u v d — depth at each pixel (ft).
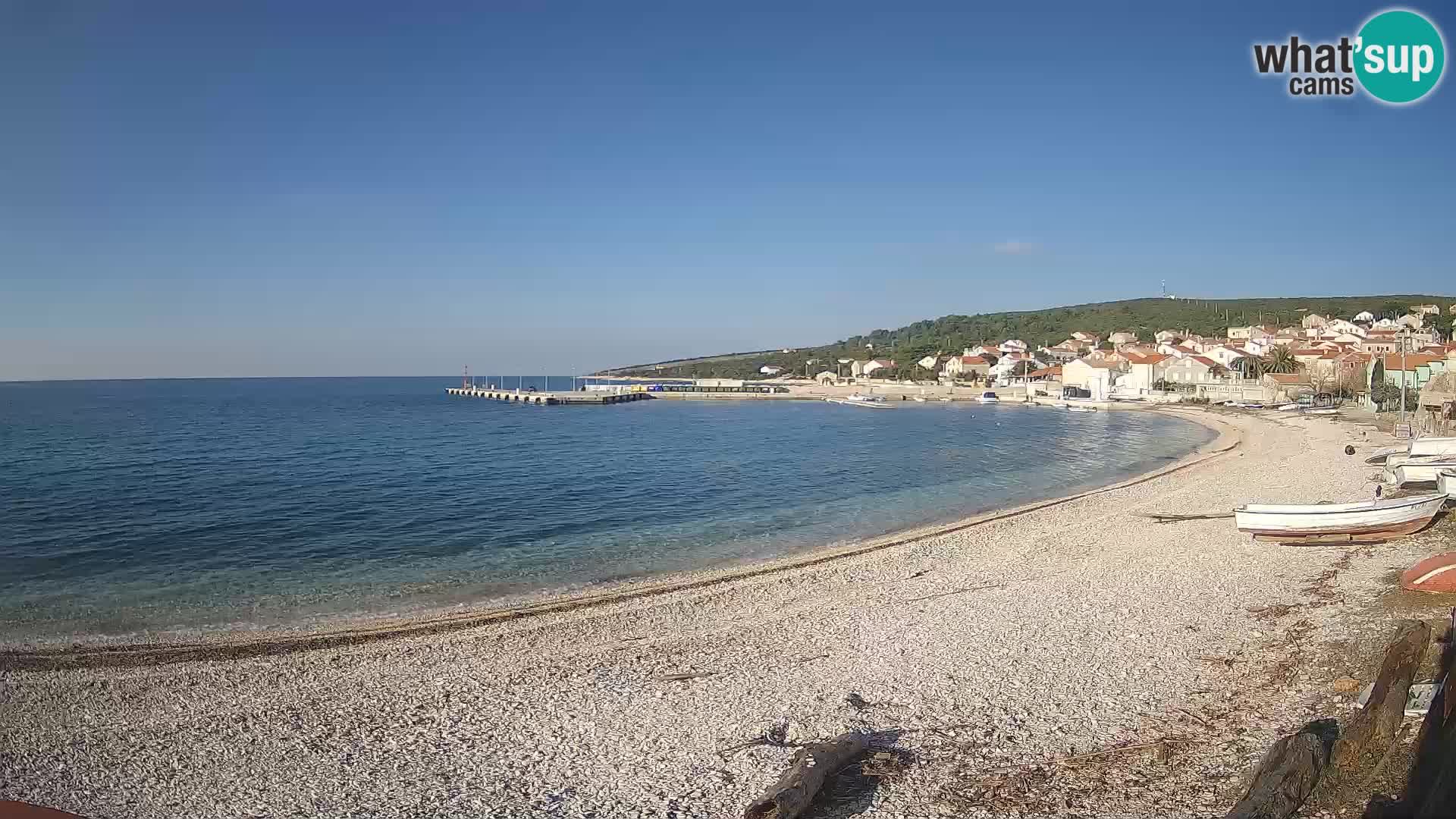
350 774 36.45
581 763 36.94
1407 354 271.90
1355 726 30.60
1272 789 27.35
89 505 118.32
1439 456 110.52
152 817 32.89
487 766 36.96
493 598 68.90
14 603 67.87
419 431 283.18
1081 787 32.04
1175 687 41.91
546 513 111.45
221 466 169.48
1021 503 118.21
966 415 364.99
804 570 74.74
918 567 74.13
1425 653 35.94
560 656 52.19
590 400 529.86
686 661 50.72
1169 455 180.75
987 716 39.86
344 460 182.29
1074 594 62.13
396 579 76.02
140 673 49.85
